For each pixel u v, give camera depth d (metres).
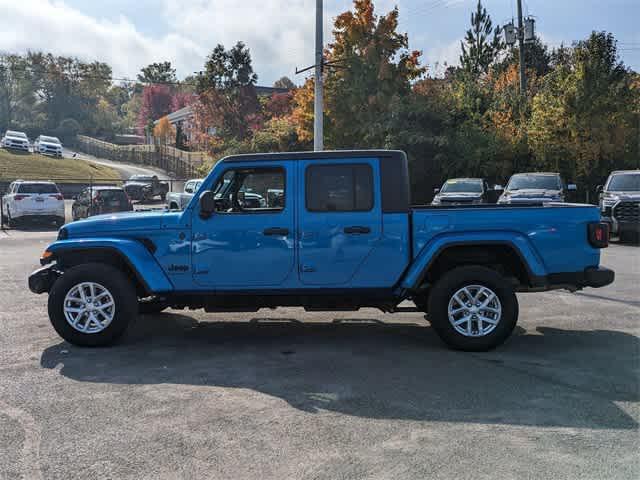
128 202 24.86
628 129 24.56
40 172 54.25
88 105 113.44
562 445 3.94
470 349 6.27
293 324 7.73
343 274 6.44
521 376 5.45
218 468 3.64
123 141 106.94
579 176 24.98
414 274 6.29
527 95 30.05
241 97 49.81
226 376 5.50
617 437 4.07
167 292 6.57
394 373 5.56
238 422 4.37
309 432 4.18
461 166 27.06
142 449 3.91
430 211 6.34
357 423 4.34
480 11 40.28
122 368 5.75
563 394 4.95
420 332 7.25
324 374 5.54
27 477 3.53
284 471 3.60
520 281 6.69
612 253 14.83
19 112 108.06
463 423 4.33
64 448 3.93
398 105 27.88
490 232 6.32
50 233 21.19
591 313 8.20
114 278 6.46
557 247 6.31
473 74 36.59
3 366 5.81
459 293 6.28
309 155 6.46
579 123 24.19
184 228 6.48
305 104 32.06
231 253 6.45
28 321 7.74
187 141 75.75
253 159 6.52
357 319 8.05
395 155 6.44
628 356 6.12
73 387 5.18
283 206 6.45
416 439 4.05
